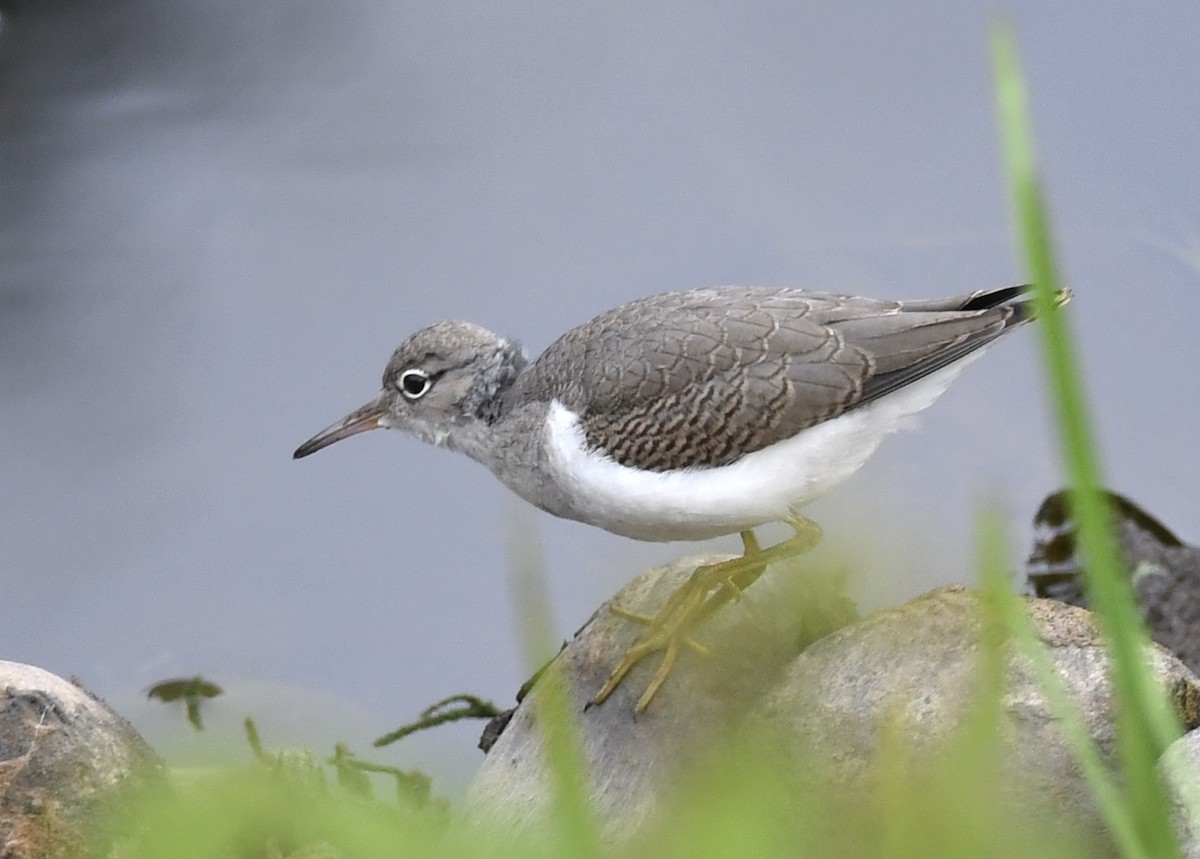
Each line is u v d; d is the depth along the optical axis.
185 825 6.52
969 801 4.91
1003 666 4.83
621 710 10.37
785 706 9.19
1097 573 4.22
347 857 6.31
